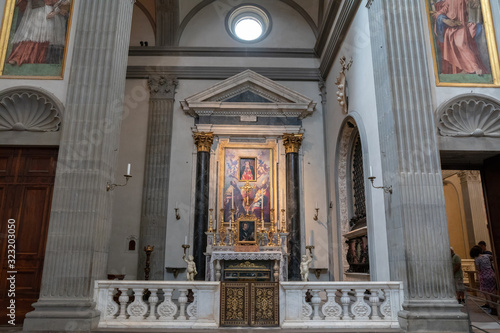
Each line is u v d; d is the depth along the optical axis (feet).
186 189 37.83
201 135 38.06
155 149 38.42
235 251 32.45
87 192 20.33
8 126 22.02
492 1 23.30
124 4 24.41
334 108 36.42
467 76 22.04
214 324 18.79
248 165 38.55
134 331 18.13
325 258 36.58
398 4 22.35
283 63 41.65
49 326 18.15
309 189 38.19
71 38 23.27
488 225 24.02
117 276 30.32
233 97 39.50
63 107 22.12
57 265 19.34
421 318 17.89
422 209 19.44
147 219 36.70
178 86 40.65
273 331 18.26
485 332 17.48
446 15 22.93
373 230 23.75
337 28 32.96
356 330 18.26
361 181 32.91
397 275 19.66
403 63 21.45
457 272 22.08
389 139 21.06
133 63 40.65
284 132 38.83
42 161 22.39
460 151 21.33
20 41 23.31
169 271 35.70
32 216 21.59
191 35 42.57
